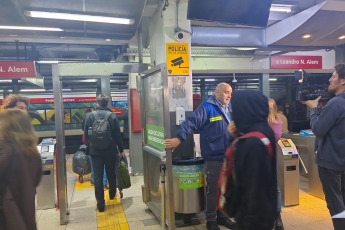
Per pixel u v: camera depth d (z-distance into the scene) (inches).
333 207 92.2
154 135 130.6
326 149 92.5
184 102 139.6
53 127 428.1
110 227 127.8
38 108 420.8
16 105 112.4
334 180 91.8
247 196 49.2
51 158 157.8
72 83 379.9
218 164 115.6
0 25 144.6
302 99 213.2
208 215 118.5
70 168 265.0
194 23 181.3
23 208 59.9
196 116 114.5
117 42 249.8
